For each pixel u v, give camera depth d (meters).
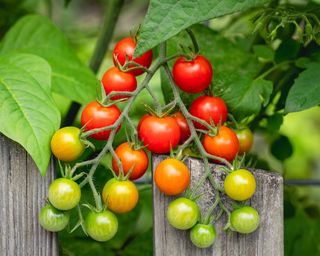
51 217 0.67
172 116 0.72
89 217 0.67
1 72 0.73
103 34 0.99
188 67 0.71
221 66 0.84
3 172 0.70
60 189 0.66
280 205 0.71
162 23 0.66
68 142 0.67
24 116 0.69
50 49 0.91
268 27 0.78
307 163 1.63
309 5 0.80
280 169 1.22
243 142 0.78
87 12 1.68
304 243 0.99
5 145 0.70
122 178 0.67
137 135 0.68
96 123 0.68
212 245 0.71
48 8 1.11
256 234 0.71
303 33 0.77
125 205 0.67
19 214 0.70
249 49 0.93
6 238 0.70
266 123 0.91
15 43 0.92
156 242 0.71
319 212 1.02
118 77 0.70
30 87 0.71
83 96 0.86
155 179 0.68
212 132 0.69
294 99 0.76
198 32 0.85
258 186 0.71
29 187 0.70
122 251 0.96
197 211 0.67
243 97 0.81
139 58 0.72
